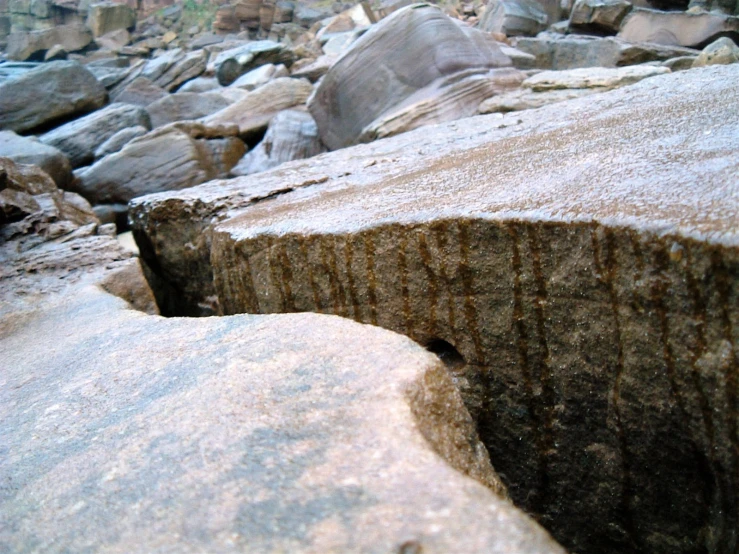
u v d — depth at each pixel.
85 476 0.74
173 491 0.65
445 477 0.56
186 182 4.53
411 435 0.63
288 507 0.57
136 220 2.22
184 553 0.55
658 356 0.90
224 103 6.32
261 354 0.89
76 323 1.53
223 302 1.66
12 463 0.84
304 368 0.81
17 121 5.84
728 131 1.19
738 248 0.77
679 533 0.99
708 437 0.87
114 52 11.95
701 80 2.10
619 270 0.91
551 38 6.36
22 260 2.12
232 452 0.68
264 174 2.43
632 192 0.97
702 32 5.96
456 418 0.76
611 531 1.07
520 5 7.33
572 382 1.03
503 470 1.18
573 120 1.96
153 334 1.20
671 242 0.84
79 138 5.37
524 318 1.06
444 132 2.60
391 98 4.08
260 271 1.48
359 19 9.49
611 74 3.45
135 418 0.84
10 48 12.19
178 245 2.12
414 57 3.99
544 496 1.14
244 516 0.57
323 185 2.02
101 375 1.05
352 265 1.28
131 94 7.01
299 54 8.59
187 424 0.76
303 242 1.36
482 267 1.10
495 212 1.07
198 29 12.52
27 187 2.70
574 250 0.96
